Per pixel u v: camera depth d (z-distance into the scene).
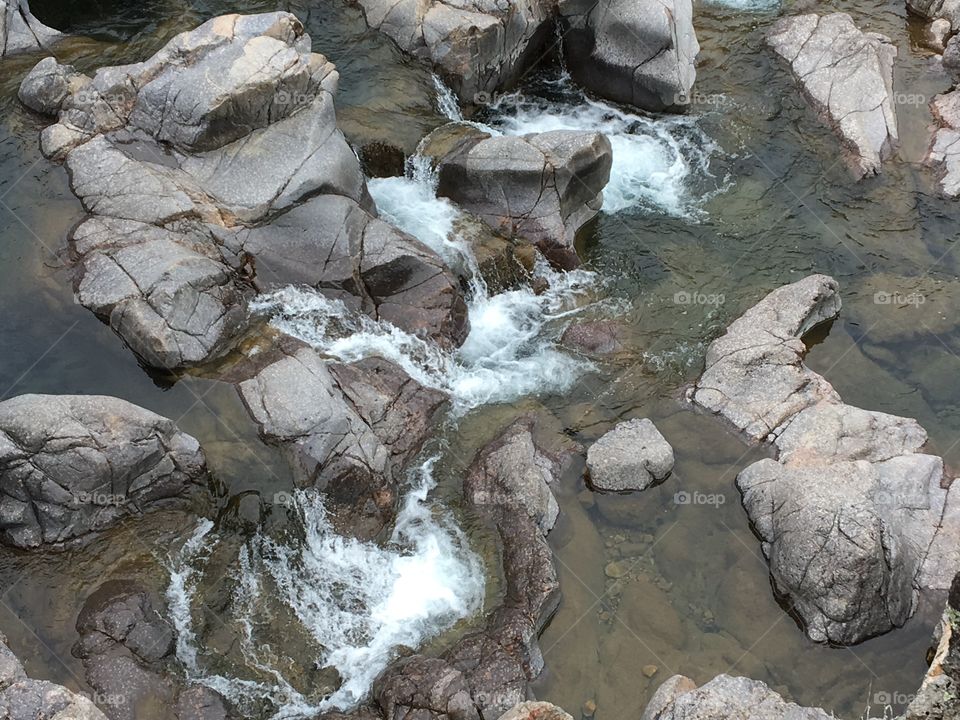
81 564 12.22
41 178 15.73
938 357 15.86
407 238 15.77
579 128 20.00
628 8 19.91
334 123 16.30
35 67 16.72
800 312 15.90
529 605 12.45
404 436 14.21
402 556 13.18
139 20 19.39
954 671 10.01
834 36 20.80
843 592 12.25
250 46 15.82
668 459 14.12
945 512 13.27
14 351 13.88
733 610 12.79
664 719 11.15
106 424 12.48
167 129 15.70
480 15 19.16
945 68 20.88
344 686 11.88
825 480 13.12
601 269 17.27
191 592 12.27
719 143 19.66
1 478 12.17
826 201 18.44
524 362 15.88
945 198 18.34
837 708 11.83
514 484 13.64
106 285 14.17
